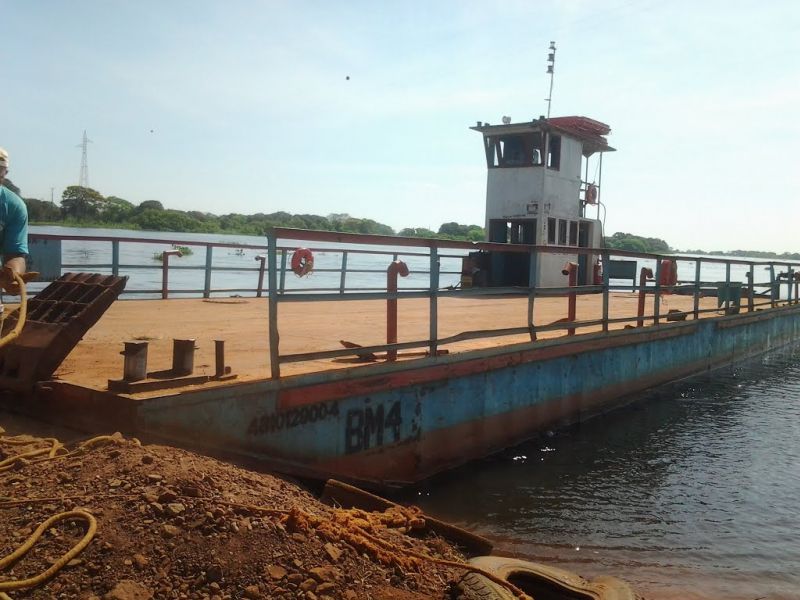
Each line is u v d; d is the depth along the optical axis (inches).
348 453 254.5
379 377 264.5
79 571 124.8
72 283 226.4
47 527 133.3
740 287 664.4
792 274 847.1
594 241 850.8
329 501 210.7
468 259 751.7
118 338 313.6
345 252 517.0
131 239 455.2
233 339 326.6
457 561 181.0
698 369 572.4
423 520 201.2
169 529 137.9
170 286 1077.8
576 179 797.2
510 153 765.3
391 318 279.3
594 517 266.8
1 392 220.4
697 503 285.6
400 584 152.9
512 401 347.3
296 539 148.0
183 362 217.0
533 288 349.4
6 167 173.9
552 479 309.9
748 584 213.2
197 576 131.5
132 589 122.9
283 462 227.0
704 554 234.8
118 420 190.7
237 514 149.3
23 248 179.9
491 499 281.4
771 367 656.4
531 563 193.0
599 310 596.7
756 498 293.1
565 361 390.9
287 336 346.9
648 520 265.6
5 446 180.7
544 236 738.2
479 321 454.6
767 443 381.7
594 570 219.6
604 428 403.9
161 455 171.0
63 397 205.0
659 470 329.1
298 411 233.9
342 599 138.5
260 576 135.6
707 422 427.2
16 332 164.1
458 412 311.0
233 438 211.8
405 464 283.0
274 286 223.3
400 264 273.3
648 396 489.1
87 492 147.4
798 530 259.1
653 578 214.8
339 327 394.0
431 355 290.4
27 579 119.6
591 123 796.6
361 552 156.9
